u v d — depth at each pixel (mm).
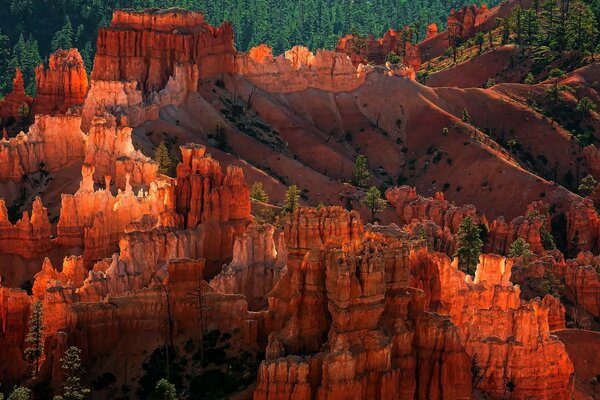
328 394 171750
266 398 174000
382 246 187500
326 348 179250
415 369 182125
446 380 181375
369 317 178000
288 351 182875
